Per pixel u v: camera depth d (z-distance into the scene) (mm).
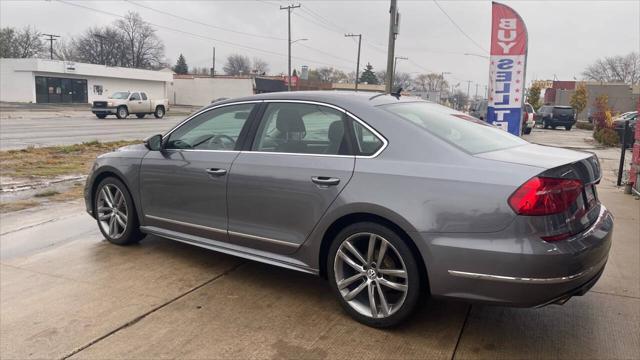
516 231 2908
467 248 3008
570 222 3002
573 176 3084
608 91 59875
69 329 3430
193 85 67188
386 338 3342
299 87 68375
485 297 3029
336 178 3496
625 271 4617
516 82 10609
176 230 4625
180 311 3711
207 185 4242
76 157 11867
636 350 3229
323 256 3725
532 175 2955
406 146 3377
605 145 20266
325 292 4082
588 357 3143
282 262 3877
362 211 3363
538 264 2859
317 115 3812
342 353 3158
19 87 48844
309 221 3645
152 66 96250
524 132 27125
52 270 4484
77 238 5434
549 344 3293
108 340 3293
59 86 51125
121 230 5133
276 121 4020
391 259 3381
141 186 4801
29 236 5484
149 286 4152
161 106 34719
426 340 3324
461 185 3080
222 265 4648
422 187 3180
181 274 4422
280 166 3801
